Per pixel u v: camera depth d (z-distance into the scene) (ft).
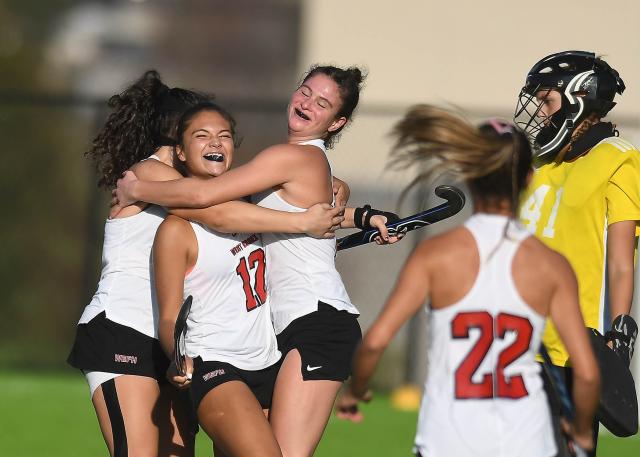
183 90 71.67
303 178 66.54
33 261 206.59
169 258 64.49
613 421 63.67
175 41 375.25
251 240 66.74
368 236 71.82
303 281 66.49
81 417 124.47
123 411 66.80
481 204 55.47
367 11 172.86
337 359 65.36
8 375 156.76
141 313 67.97
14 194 206.18
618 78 69.97
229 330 65.36
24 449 107.45
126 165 71.77
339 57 173.37
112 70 341.00
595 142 69.36
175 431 69.51
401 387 147.43
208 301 65.36
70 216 207.82
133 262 68.44
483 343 53.93
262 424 62.23
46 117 206.18
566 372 66.59
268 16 383.45
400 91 172.04
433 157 56.24
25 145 206.28
